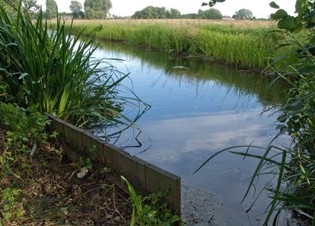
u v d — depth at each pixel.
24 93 3.59
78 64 4.00
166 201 2.06
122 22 23.30
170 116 4.65
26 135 2.78
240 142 3.69
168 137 3.86
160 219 2.00
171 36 13.83
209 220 2.28
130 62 10.91
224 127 4.20
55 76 3.69
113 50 14.89
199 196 2.58
